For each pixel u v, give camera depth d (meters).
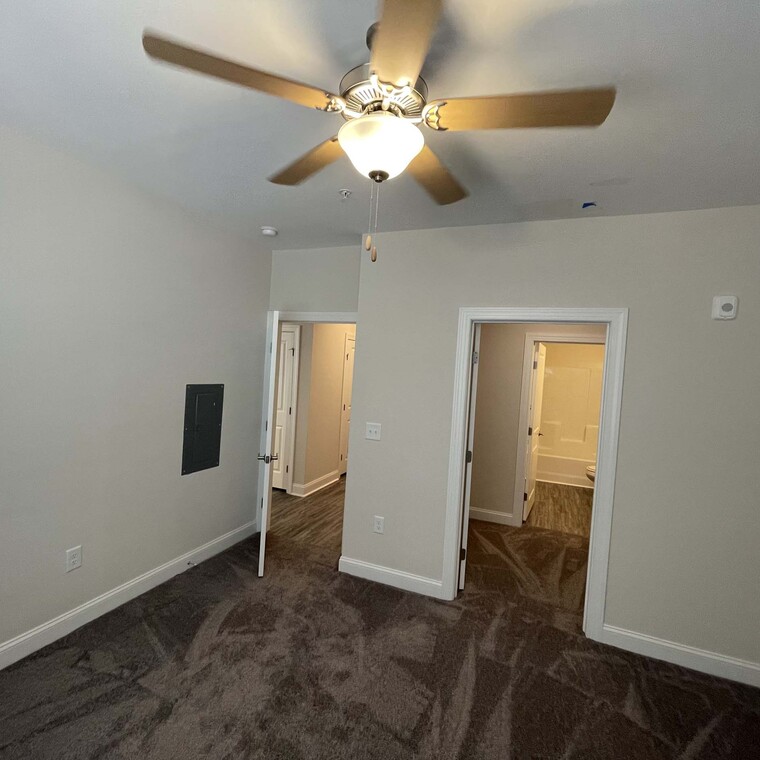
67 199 2.23
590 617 2.62
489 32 1.21
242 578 3.13
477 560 3.67
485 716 1.99
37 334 2.15
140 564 2.85
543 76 1.40
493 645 2.50
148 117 1.79
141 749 1.73
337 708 1.99
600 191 2.21
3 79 1.56
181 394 3.06
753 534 2.29
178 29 1.28
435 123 1.30
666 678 2.31
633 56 1.29
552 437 6.55
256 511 3.96
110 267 2.49
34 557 2.22
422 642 2.50
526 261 2.73
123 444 2.66
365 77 1.28
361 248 3.19
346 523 3.25
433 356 2.96
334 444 5.80
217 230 3.24
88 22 1.27
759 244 2.28
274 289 3.86
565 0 1.09
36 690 1.99
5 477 2.07
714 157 1.83
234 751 1.74
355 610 2.78
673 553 2.44
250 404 3.75
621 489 2.53
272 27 1.26
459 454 2.91
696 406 2.39
